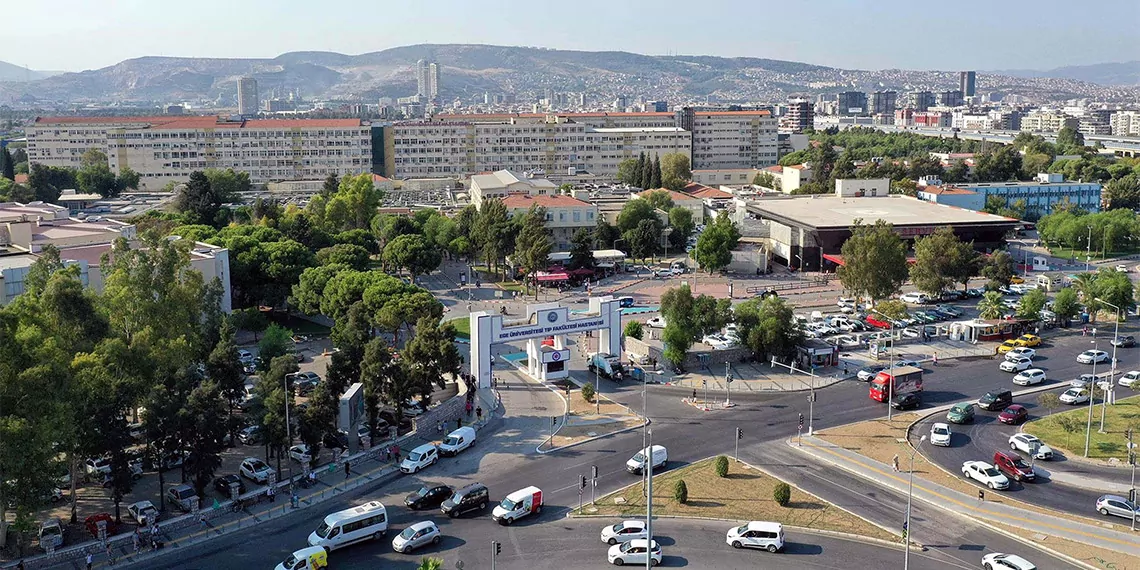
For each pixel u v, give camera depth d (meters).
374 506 95.75
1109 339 174.88
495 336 147.88
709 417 132.75
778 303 162.00
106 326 114.25
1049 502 102.06
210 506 103.62
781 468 112.69
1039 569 86.62
